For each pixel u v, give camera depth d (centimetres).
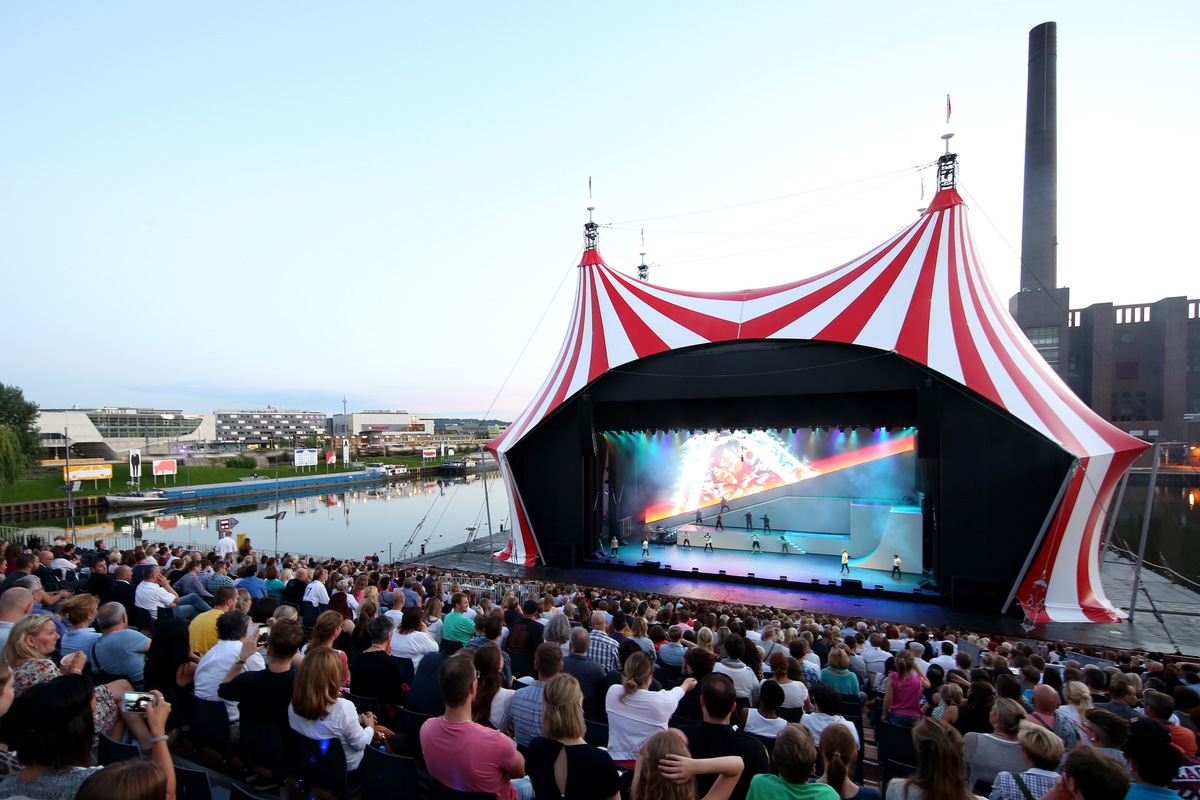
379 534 4278
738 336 2078
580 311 2508
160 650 501
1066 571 1659
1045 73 6719
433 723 364
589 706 568
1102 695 652
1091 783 265
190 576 977
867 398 2000
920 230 2025
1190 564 3075
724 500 2800
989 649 1116
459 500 6869
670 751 276
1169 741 314
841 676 676
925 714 658
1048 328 7069
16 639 403
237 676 454
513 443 2275
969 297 1878
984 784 432
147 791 196
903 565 2166
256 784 458
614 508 2706
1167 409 7106
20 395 6131
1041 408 1639
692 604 1532
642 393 2211
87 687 265
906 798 290
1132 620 1641
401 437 18850
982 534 1750
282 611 564
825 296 2080
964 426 1775
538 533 2423
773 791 290
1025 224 7025
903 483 2492
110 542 3838
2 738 273
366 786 394
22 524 4862
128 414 13388
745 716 496
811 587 1975
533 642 756
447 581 1514
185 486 7094
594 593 1667
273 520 5075
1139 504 5647
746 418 2177
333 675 414
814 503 2638
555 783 330
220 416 19775
